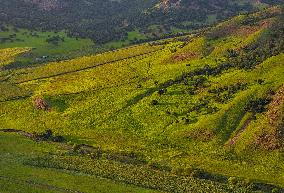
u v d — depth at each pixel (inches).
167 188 4544.8
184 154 5295.3
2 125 6378.0
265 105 5753.0
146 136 5772.6
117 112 6397.6
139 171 4894.2
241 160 5083.7
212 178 4761.3
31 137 5885.8
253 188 4527.6
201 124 5718.5
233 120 5679.1
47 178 4675.2
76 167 4955.7
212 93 6378.0
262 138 5246.1
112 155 5319.9
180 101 6378.0
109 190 4466.0
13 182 4566.9
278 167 4886.8
